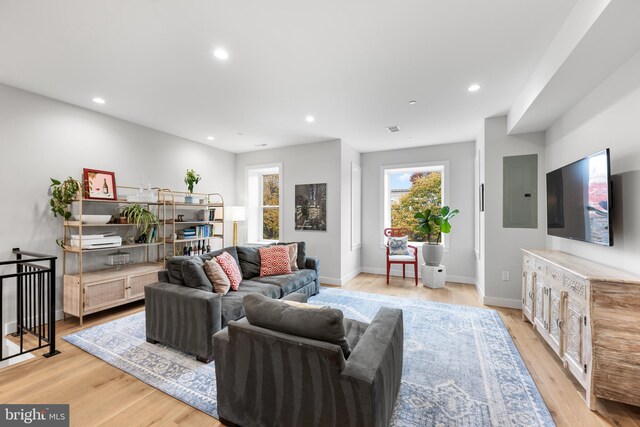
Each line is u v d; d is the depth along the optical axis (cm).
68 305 308
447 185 503
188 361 228
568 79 218
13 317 283
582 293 186
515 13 177
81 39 204
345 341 140
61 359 230
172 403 179
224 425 161
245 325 156
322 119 377
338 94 299
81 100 315
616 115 207
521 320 317
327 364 129
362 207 578
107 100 315
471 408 173
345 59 231
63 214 306
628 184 196
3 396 184
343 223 488
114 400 181
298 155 517
